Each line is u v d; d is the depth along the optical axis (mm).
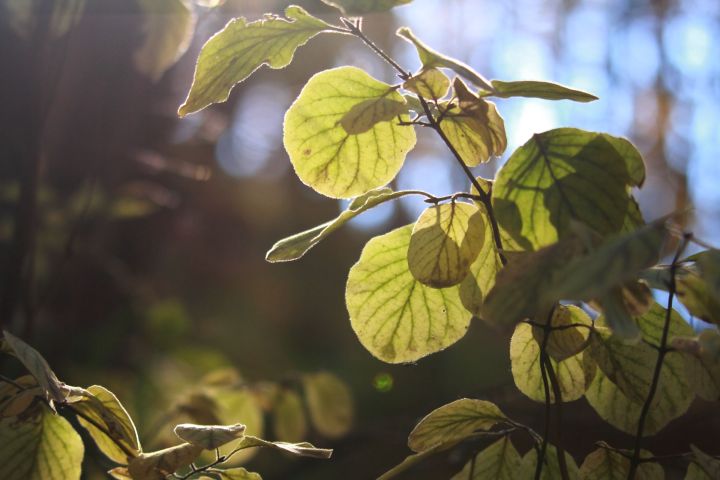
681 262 409
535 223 411
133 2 714
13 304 636
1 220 843
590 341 436
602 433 713
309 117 447
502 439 465
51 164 880
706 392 426
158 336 1131
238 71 447
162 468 442
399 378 1559
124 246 1202
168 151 1081
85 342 1010
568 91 415
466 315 465
